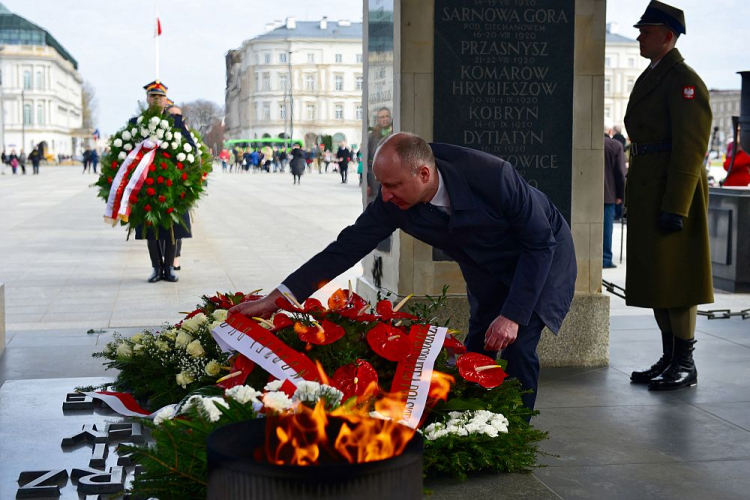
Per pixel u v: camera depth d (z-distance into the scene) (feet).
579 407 16.29
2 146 199.21
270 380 12.69
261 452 8.04
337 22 366.63
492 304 13.98
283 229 55.01
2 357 19.90
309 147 361.30
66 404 15.21
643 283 17.65
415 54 18.83
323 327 12.64
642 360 20.30
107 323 24.56
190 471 9.62
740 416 15.70
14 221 59.98
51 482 11.65
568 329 19.62
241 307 13.10
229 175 182.50
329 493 6.93
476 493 11.71
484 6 18.93
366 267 22.82
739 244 31.50
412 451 7.32
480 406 12.63
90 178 160.76
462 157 12.71
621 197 38.81
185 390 14.56
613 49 292.20
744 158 33.30
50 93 452.35
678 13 17.34
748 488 12.15
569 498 11.66
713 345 21.91
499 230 12.86
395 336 12.71
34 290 30.86
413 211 12.84
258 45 359.46
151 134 31.48
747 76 29.99
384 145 12.11
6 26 453.58
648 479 12.46
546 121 19.29
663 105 17.33
